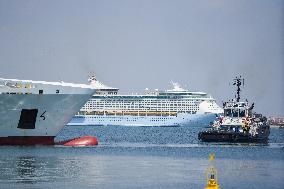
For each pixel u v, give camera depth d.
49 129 130.75
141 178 83.81
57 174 87.06
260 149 147.00
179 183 79.31
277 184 79.81
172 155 125.00
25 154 116.06
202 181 81.25
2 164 99.00
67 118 131.50
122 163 104.75
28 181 79.56
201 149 146.38
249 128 170.62
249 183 80.50
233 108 174.75
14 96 125.44
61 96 129.38
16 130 128.00
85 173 88.81
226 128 173.25
